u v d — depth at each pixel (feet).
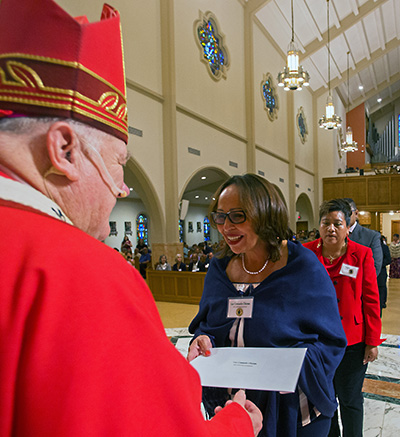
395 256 29.45
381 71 69.67
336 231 6.13
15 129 1.40
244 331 3.89
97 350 1.10
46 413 1.01
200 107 32.07
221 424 1.78
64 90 1.43
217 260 4.75
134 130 24.59
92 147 1.55
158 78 27.17
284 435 3.53
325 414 3.69
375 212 62.54
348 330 6.01
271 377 2.99
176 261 25.45
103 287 1.21
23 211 1.29
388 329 14.94
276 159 49.19
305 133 60.85
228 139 36.86
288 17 44.06
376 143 102.68
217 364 3.42
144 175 25.54
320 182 65.31
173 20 27.73
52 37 1.41
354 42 53.42
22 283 1.09
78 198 1.55
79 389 1.04
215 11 34.81
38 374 1.01
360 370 6.11
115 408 1.10
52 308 1.08
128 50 24.12
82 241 1.31
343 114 76.64
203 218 69.72
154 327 1.32
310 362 3.54
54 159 1.41
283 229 4.04
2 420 1.00
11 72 1.39
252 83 40.83
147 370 1.21
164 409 1.21
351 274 6.08
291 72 30.22
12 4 1.42
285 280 3.93
